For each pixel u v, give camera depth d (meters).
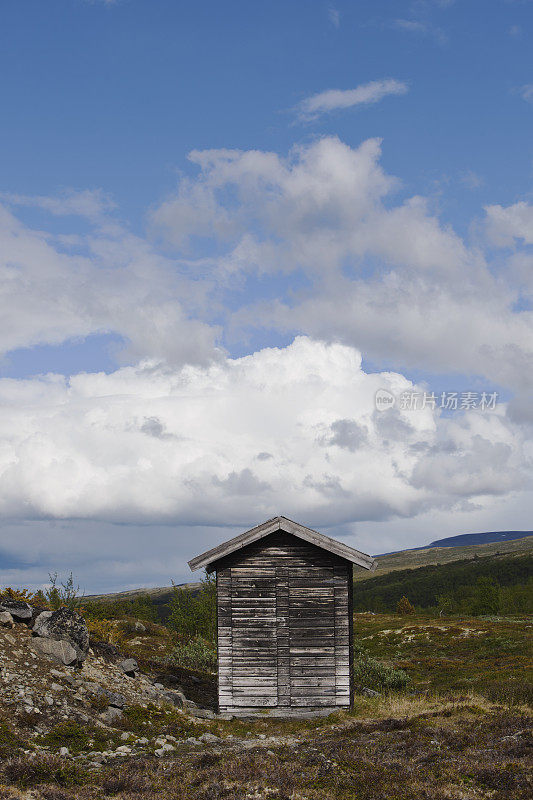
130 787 13.74
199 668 33.19
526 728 17.14
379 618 90.12
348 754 15.69
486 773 13.13
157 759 16.56
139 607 69.69
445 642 56.53
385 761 14.95
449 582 195.50
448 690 30.62
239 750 17.44
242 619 24.55
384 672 33.72
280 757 16.03
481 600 107.69
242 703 24.00
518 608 115.75
